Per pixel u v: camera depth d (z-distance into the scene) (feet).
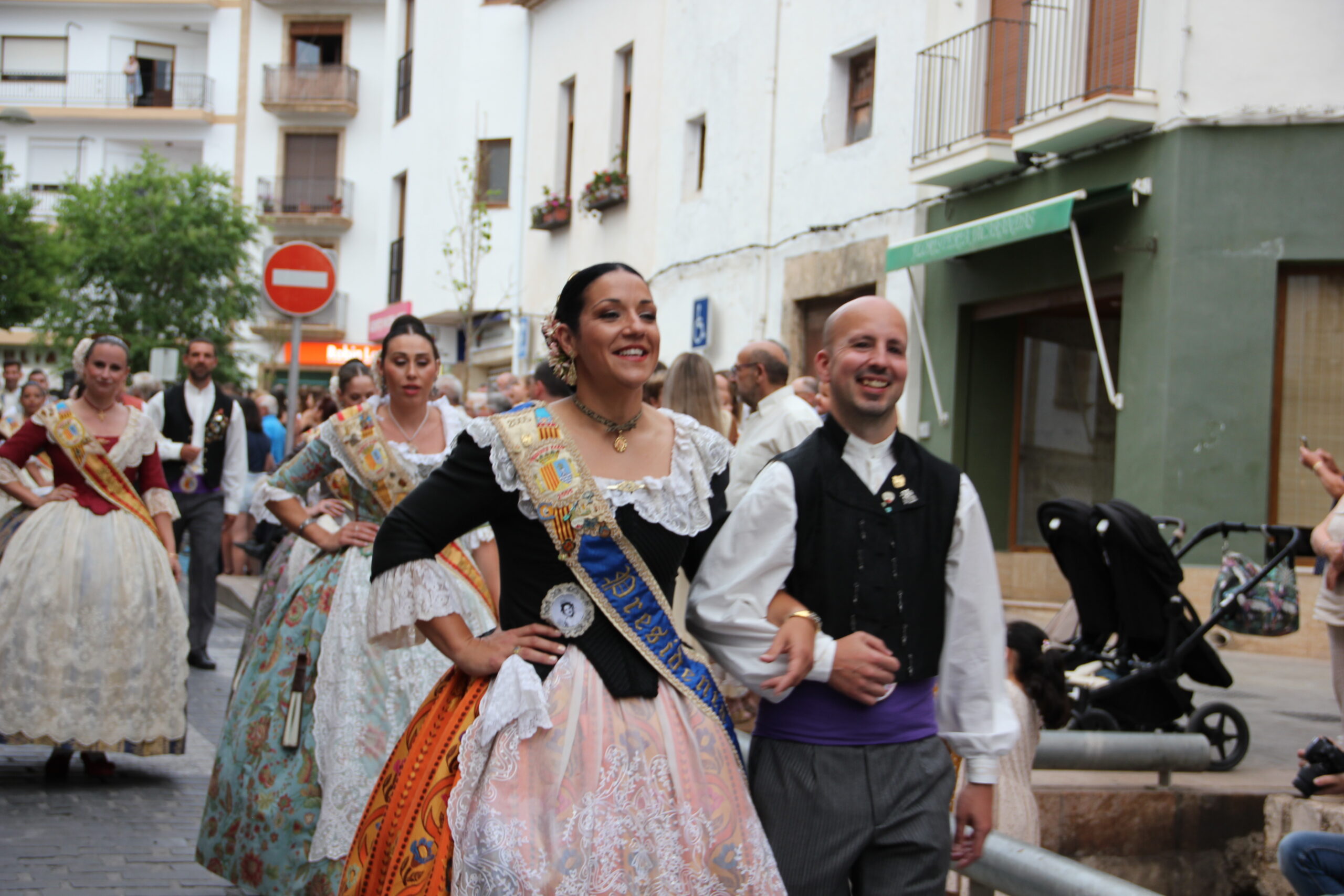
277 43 139.23
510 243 80.59
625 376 8.97
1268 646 35.12
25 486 20.25
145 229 112.68
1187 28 36.58
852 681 8.80
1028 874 9.75
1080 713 21.07
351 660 14.35
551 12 77.30
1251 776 19.99
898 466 9.32
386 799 8.96
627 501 8.91
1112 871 18.43
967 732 9.23
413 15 98.89
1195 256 36.55
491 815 8.30
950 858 9.13
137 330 111.45
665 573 9.12
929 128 45.39
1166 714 21.48
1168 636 21.42
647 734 8.68
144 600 20.15
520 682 8.50
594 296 9.04
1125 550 21.47
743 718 21.38
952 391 44.52
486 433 8.95
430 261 87.66
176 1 141.59
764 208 55.06
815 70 52.21
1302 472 36.68
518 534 8.96
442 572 9.02
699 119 61.41
